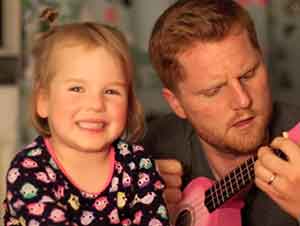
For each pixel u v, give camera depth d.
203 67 1.30
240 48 1.28
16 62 2.53
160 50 1.42
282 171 1.08
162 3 2.38
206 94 1.32
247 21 1.32
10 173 1.07
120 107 1.11
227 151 1.37
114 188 1.13
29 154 1.10
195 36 1.31
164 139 1.59
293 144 1.09
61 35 1.12
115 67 1.10
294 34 2.52
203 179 1.44
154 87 2.38
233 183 1.28
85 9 2.38
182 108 1.47
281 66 2.52
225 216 1.35
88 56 1.08
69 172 1.10
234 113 1.29
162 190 1.17
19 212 1.04
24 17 2.32
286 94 2.51
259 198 1.36
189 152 1.53
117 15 2.40
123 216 1.13
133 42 2.39
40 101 1.15
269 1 2.52
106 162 1.13
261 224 1.36
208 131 1.36
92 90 1.08
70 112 1.08
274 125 1.38
